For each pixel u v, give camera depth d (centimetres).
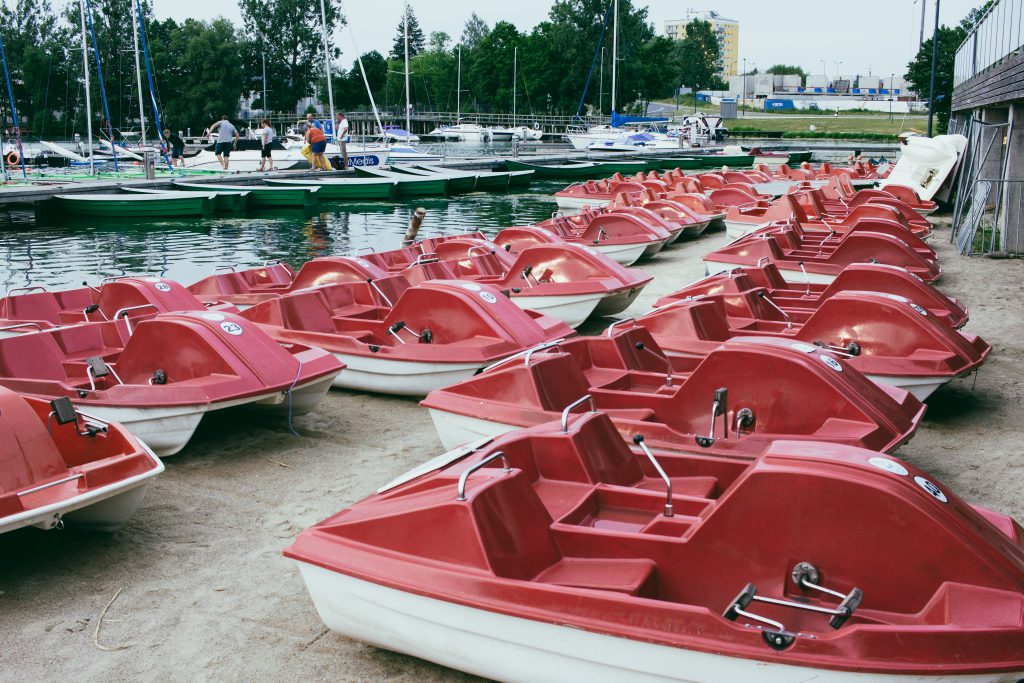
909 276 757
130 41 7438
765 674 272
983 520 310
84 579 419
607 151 5225
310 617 384
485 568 311
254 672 342
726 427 465
